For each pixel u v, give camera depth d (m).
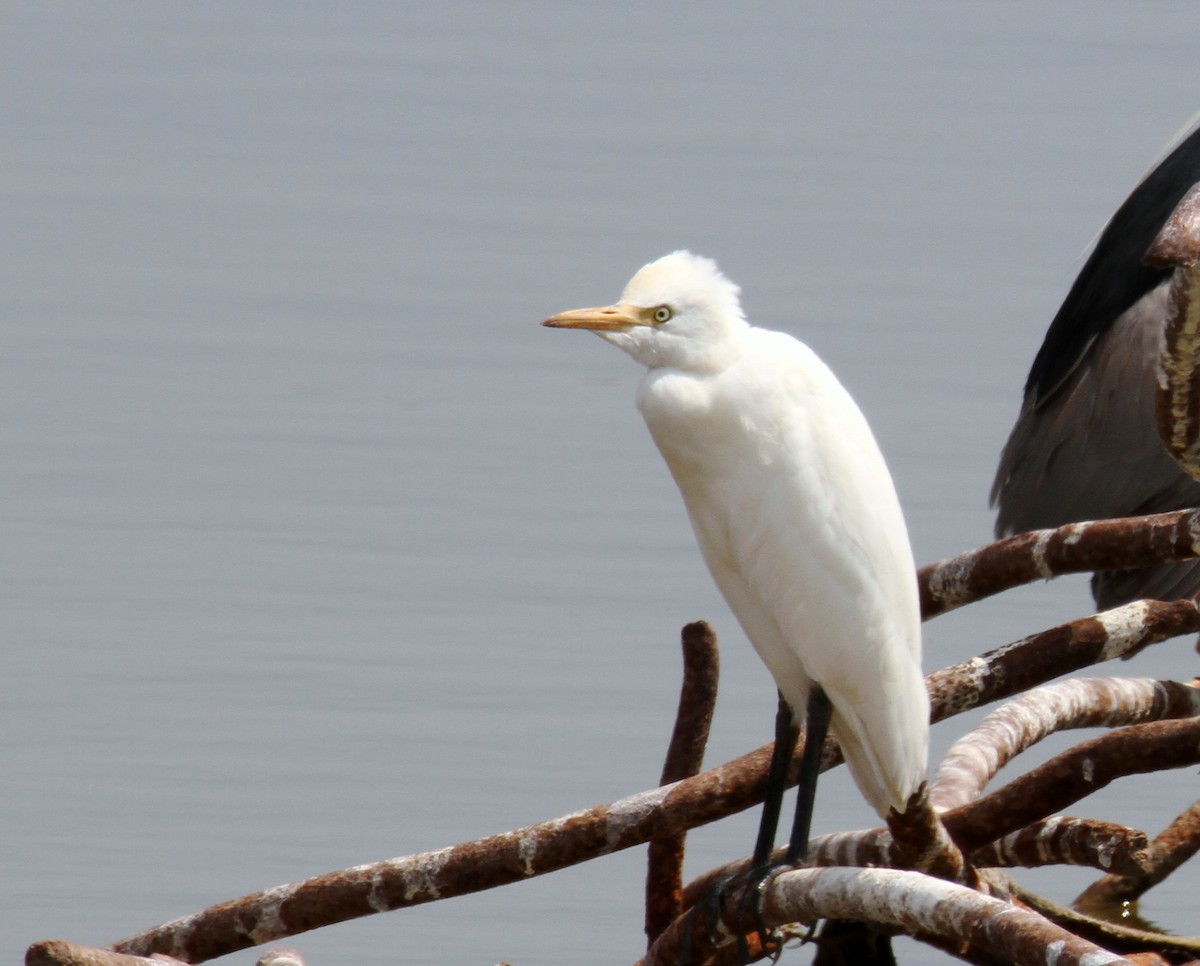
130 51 39.44
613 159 31.91
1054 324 14.24
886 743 6.72
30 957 5.83
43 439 20.12
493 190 29.94
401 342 23.42
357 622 16.09
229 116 34.34
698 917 6.81
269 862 12.12
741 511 6.79
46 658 15.29
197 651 15.46
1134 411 13.30
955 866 6.94
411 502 18.80
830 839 7.35
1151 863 9.55
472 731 14.12
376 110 35.16
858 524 6.67
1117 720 8.15
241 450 19.98
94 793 13.05
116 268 25.80
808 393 6.75
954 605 7.87
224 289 25.17
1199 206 5.33
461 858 6.85
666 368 6.81
